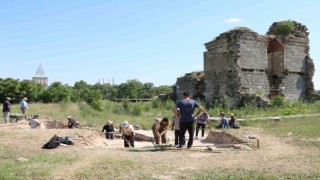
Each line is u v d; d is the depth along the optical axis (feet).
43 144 46.09
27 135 54.08
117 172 28.50
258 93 132.98
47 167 29.99
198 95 157.99
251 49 138.10
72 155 36.42
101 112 129.90
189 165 31.78
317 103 122.31
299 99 149.38
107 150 41.60
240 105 130.21
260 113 108.37
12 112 116.67
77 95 216.33
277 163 32.45
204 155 37.88
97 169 29.60
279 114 102.37
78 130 63.41
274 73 150.61
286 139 52.54
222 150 42.29
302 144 46.37
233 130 66.18
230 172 28.58
